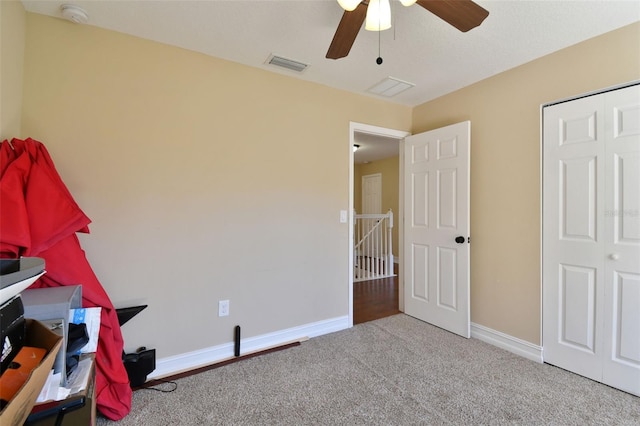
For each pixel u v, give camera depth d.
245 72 2.34
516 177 2.37
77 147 1.80
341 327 2.83
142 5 1.66
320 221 2.71
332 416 1.61
